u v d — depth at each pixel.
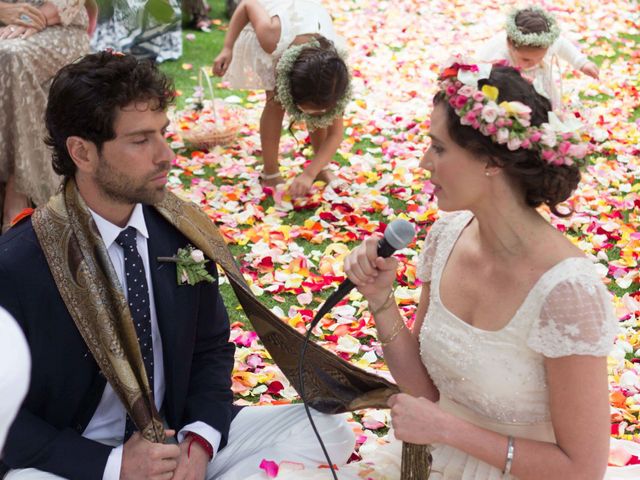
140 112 2.36
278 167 5.31
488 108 2.05
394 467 2.58
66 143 2.41
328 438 2.75
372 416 3.33
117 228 2.52
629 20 8.74
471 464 2.37
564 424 2.18
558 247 2.19
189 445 2.63
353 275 2.40
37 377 2.46
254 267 4.38
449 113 2.14
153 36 7.05
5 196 4.66
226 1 8.38
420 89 6.89
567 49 5.64
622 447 2.77
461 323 2.31
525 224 2.21
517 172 2.13
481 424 2.38
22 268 2.41
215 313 2.80
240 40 4.99
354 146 5.94
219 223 4.82
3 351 1.12
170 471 2.49
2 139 4.43
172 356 2.62
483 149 2.11
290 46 4.79
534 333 2.16
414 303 4.09
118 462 2.46
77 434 2.51
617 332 2.16
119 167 2.39
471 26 8.54
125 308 2.46
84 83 2.33
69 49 4.64
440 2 9.12
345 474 2.55
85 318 2.44
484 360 2.26
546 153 2.09
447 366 2.36
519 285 2.21
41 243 2.44
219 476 2.65
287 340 2.82
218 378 2.79
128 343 2.48
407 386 2.59
